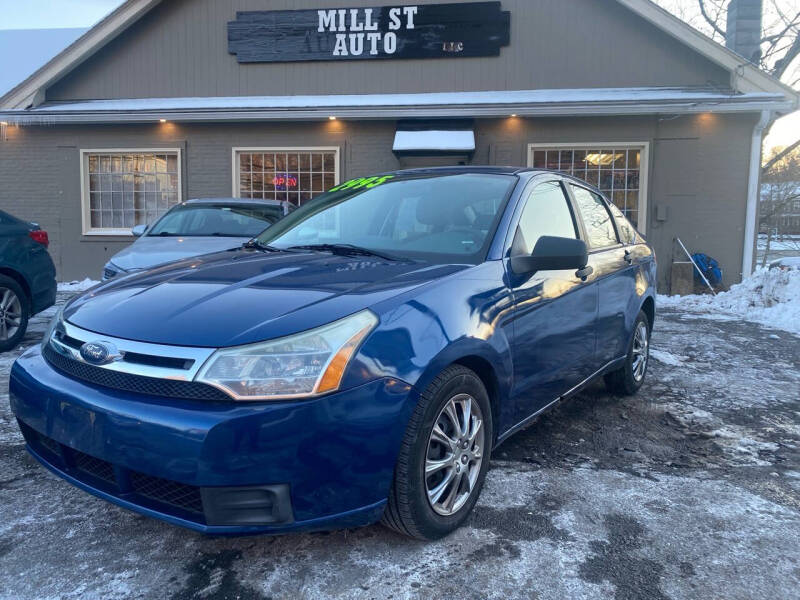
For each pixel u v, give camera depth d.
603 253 3.98
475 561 2.38
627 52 11.23
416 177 3.70
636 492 3.04
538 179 3.52
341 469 2.10
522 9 11.35
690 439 3.83
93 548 2.46
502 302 2.77
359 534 2.58
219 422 1.97
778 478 3.26
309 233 3.53
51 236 12.17
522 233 3.14
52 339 2.55
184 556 2.40
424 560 2.38
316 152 11.77
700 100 10.33
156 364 2.12
